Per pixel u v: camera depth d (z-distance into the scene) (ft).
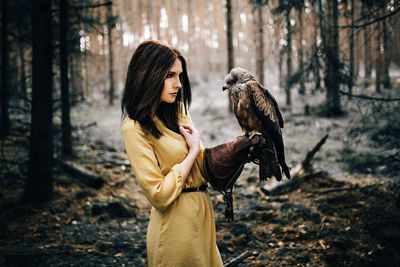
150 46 6.32
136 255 13.38
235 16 76.38
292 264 12.62
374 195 16.96
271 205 17.44
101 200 18.57
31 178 17.76
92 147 28.45
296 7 16.22
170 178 6.05
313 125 33.35
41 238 14.62
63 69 24.71
